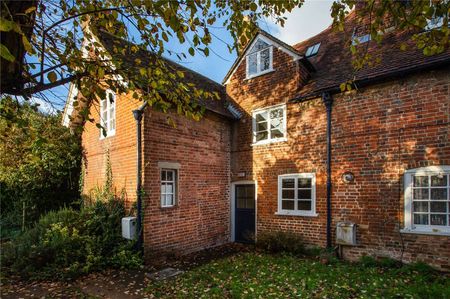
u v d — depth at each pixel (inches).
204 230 392.2
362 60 204.4
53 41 154.0
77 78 153.9
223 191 429.1
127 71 169.3
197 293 225.1
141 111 323.6
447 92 270.4
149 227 322.3
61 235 296.4
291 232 364.2
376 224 302.7
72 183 482.3
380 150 305.3
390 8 165.0
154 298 218.1
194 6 145.3
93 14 165.2
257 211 404.2
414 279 244.8
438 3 152.7
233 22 181.5
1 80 128.1
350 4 180.1
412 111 288.5
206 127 406.3
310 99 360.8
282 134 389.7
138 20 152.1
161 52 170.6
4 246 303.4
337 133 336.2
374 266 288.0
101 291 232.2
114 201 348.8
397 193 292.0
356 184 318.3
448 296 203.6
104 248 301.4
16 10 120.3
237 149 436.5
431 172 274.1
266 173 398.6
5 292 228.2
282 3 188.2
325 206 339.0
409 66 282.7
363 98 320.5
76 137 475.5
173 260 329.4
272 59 404.2
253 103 422.6
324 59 418.9
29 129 152.6
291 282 243.0
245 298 211.9
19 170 445.7
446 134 268.5
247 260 317.1
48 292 229.3
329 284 236.2
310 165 356.2
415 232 278.5
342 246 322.7
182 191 365.1
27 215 448.1
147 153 326.3
